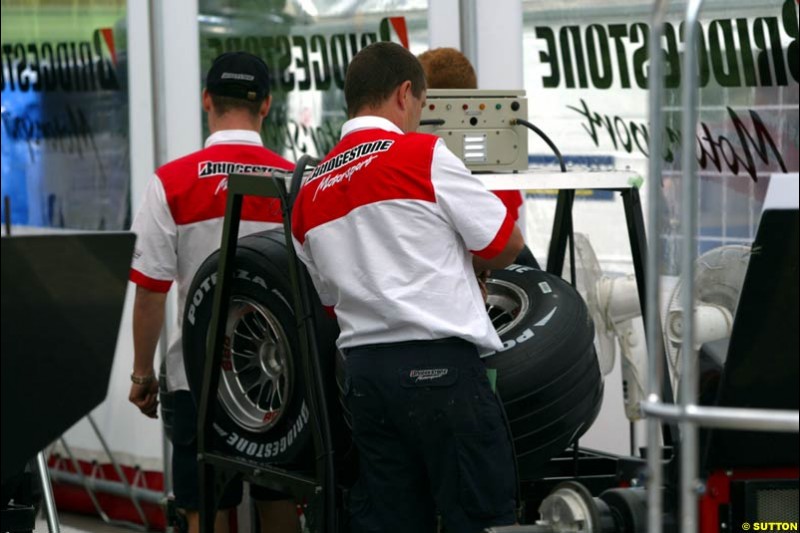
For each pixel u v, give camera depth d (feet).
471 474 36.60
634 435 50.75
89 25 68.85
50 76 71.87
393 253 37.11
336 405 41.57
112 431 69.26
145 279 48.32
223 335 43.47
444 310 36.76
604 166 57.93
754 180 54.19
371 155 37.93
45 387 29.91
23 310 28.89
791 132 53.11
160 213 47.91
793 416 24.75
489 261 37.81
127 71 66.80
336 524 39.06
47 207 73.05
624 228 57.47
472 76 50.03
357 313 37.78
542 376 39.06
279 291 41.57
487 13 59.82
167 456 66.85
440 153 37.37
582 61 58.13
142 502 68.18
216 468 43.86
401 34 62.23
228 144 48.44
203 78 64.75
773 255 30.45
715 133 55.06
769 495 33.76
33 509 37.70
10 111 75.00
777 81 53.36
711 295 38.88
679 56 55.93
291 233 39.60
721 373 32.83
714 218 55.36
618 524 34.76
